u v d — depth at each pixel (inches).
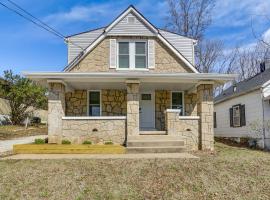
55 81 539.8
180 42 706.2
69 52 682.2
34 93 1078.4
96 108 654.5
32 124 1179.3
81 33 690.2
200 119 559.8
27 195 271.0
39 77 536.1
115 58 642.8
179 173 330.0
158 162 380.8
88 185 293.9
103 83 589.0
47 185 293.7
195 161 389.1
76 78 542.3
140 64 649.0
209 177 318.0
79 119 547.8
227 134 864.9
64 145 495.2
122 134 547.8
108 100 656.4
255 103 692.7
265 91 663.8
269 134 654.5
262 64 869.8
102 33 649.0
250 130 713.6
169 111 554.6
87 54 640.4
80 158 416.2
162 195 271.0
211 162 383.2
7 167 354.6
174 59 646.5
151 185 294.4
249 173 334.6
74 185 293.7
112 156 438.9
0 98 1092.5
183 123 559.5
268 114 658.8
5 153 479.2
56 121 540.1
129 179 310.0
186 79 551.8
